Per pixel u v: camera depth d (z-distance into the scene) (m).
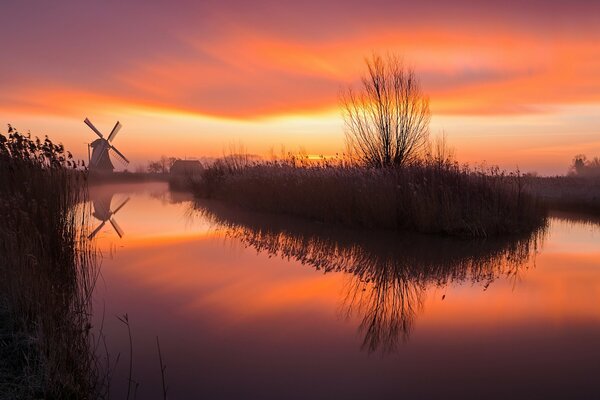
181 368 4.66
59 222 6.78
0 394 3.76
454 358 4.98
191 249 10.83
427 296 7.27
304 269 8.92
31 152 7.04
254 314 6.31
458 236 12.70
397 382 4.40
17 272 5.46
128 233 13.33
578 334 5.68
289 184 18.42
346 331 5.73
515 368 4.71
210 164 30.06
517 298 7.15
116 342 5.29
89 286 7.33
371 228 14.06
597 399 4.11
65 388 3.93
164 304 6.69
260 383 4.34
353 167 17.38
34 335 4.69
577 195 22.45
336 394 4.18
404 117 20.58
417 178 14.77
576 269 9.09
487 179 14.50
